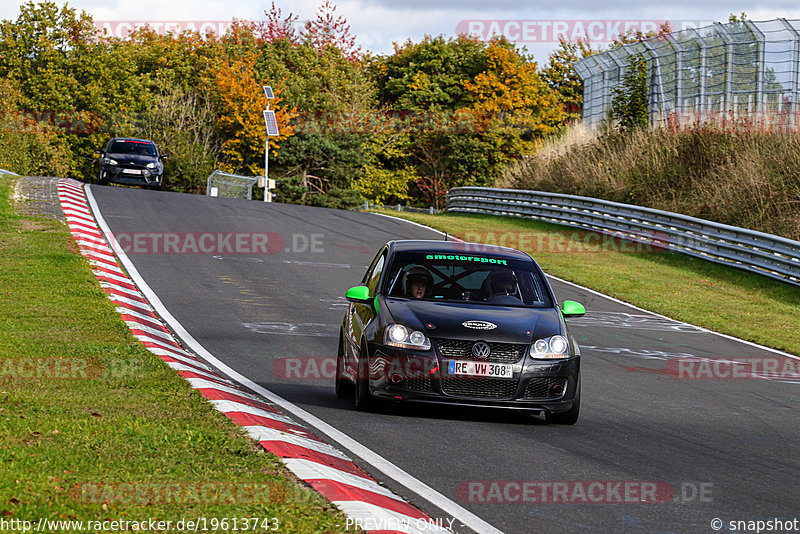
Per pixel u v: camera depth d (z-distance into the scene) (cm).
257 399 1636
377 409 1644
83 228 4050
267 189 8219
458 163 14000
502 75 14275
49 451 1072
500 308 1712
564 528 1007
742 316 3578
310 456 1194
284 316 2783
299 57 15100
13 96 13012
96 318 2309
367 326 1656
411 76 14962
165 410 1376
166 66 14500
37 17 13712
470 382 1570
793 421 1838
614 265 4656
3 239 3541
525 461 1316
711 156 6056
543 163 7362
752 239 4497
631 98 7200
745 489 1232
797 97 5975
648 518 1062
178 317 2622
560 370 1603
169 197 5775
